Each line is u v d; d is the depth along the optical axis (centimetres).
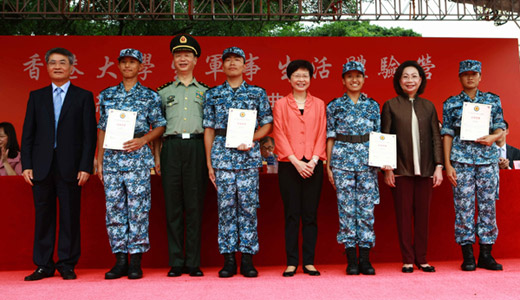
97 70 548
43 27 837
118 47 551
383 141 297
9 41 540
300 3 509
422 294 223
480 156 309
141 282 263
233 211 294
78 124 300
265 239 330
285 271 285
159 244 327
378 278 267
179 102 305
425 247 304
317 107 307
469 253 303
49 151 293
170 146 299
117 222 289
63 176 291
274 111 308
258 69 560
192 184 297
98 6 770
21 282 271
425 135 307
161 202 328
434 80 567
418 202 306
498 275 272
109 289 242
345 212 295
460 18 523
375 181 302
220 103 299
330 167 308
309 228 297
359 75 304
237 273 300
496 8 546
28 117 299
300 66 305
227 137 289
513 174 350
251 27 941
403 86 314
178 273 289
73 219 294
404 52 568
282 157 296
